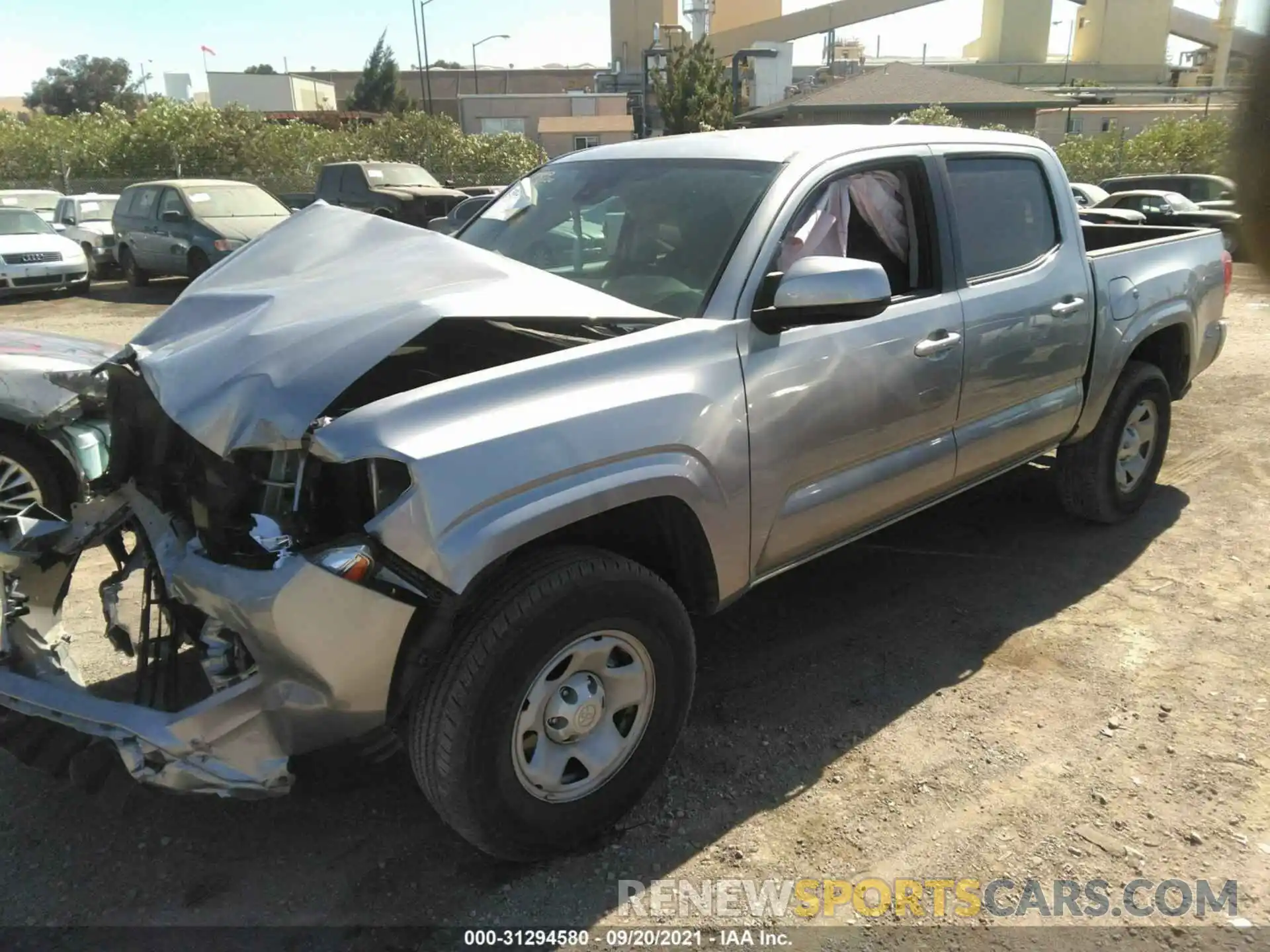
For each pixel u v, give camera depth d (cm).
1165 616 408
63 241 1600
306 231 320
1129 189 2230
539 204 387
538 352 304
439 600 233
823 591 438
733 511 292
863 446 335
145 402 282
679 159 361
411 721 245
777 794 298
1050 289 411
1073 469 482
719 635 399
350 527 235
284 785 238
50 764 253
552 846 264
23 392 417
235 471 240
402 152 3153
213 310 287
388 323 246
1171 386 528
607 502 255
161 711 236
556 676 259
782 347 305
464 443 233
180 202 1569
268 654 231
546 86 7981
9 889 261
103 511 296
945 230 373
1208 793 296
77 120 3056
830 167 338
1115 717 335
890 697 350
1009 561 466
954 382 365
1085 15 7100
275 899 258
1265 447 639
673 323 287
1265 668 366
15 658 272
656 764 284
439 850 276
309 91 6925
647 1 6303
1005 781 302
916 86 3784
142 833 283
